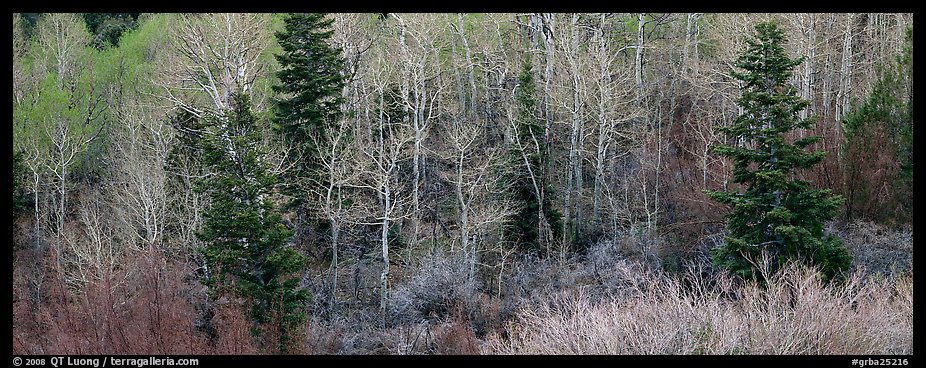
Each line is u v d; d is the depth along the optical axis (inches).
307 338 721.6
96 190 1198.3
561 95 1090.7
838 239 666.2
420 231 1039.6
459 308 804.6
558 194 1145.4
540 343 566.9
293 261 703.1
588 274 886.4
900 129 808.3
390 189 975.6
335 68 1043.9
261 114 1136.8
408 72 1082.7
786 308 506.6
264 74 1288.1
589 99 1101.1
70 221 1214.9
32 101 1314.0
